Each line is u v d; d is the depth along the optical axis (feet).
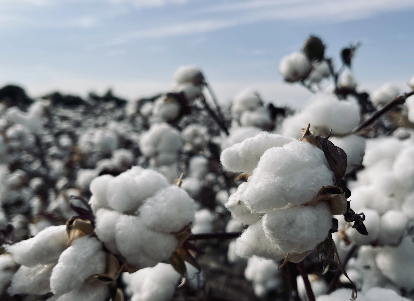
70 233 0.72
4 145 2.38
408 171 0.93
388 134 1.74
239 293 2.34
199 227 2.41
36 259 0.72
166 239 0.70
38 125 3.36
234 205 0.61
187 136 2.83
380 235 0.93
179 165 2.99
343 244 1.08
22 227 2.36
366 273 1.08
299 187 0.52
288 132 0.95
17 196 2.69
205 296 1.29
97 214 0.73
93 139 3.48
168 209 0.69
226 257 2.83
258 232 0.60
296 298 0.96
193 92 1.89
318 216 0.54
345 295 0.83
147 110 3.82
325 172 0.56
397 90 1.83
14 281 0.74
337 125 0.91
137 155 3.75
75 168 3.46
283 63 1.69
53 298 0.74
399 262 0.94
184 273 0.79
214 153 2.36
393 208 0.94
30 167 3.51
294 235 0.53
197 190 2.62
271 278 1.81
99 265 0.70
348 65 1.60
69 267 0.67
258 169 0.55
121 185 0.72
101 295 0.73
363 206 0.96
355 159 0.90
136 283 1.21
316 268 1.38
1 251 0.84
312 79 1.89
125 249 0.68
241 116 2.16
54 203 2.06
